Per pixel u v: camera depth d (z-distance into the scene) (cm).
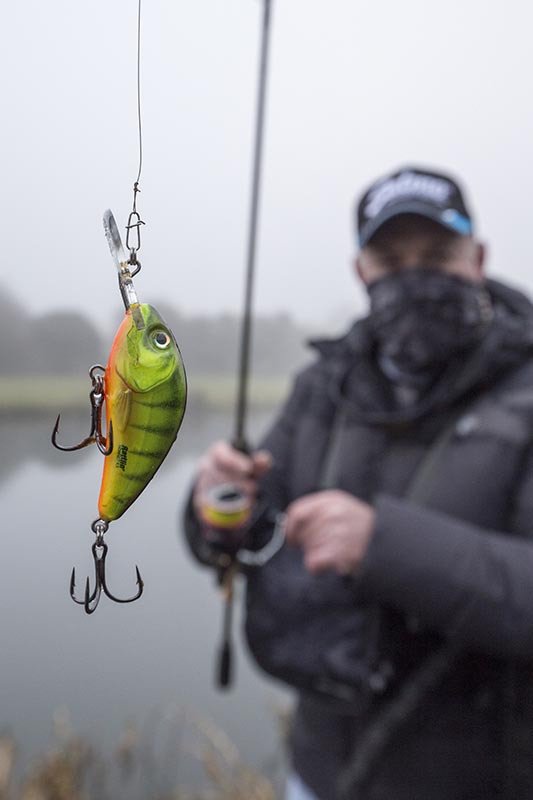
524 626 142
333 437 202
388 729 159
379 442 186
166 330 85
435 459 173
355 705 165
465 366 177
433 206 189
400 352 185
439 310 183
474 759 154
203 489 204
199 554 221
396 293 185
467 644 149
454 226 187
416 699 157
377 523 149
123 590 140
